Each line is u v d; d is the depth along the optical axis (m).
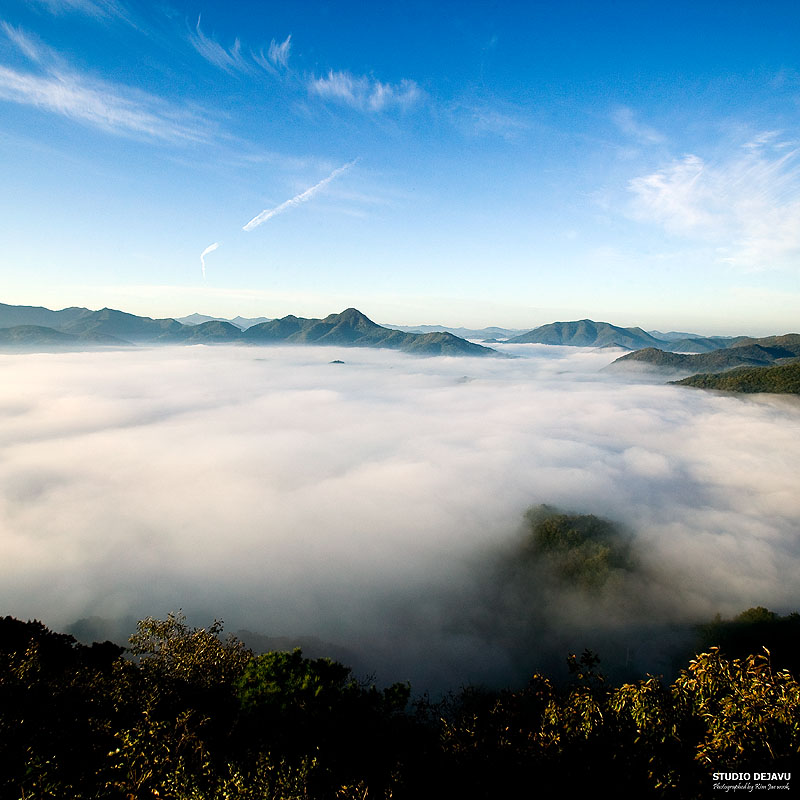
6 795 12.47
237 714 18.20
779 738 10.49
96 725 16.19
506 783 13.40
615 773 12.27
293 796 12.25
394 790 13.68
